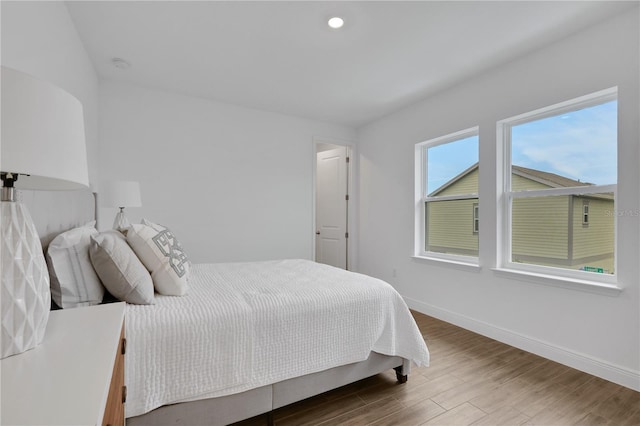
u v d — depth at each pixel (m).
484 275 2.94
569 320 2.32
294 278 2.19
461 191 3.33
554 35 2.33
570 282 2.29
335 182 4.95
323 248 5.11
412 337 2.01
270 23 2.22
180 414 1.34
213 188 3.68
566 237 2.47
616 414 1.74
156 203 3.37
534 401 1.86
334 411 1.77
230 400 1.45
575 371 2.23
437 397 1.90
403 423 1.66
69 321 0.97
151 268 1.64
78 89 2.35
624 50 2.05
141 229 1.68
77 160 0.74
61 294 1.25
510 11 2.06
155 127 3.36
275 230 4.08
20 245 0.73
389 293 2.03
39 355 0.73
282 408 1.80
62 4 1.95
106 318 1.00
